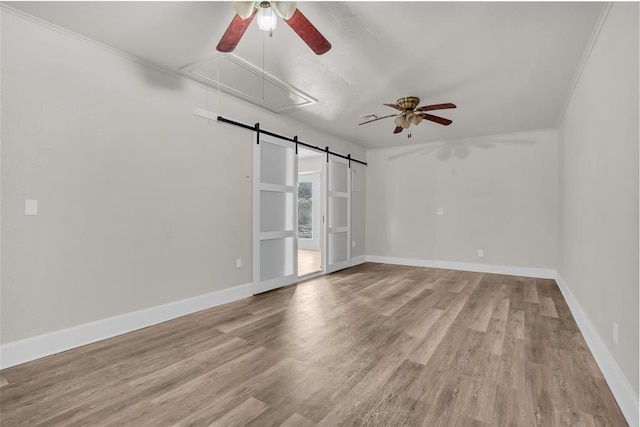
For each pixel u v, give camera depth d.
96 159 2.54
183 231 3.15
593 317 2.40
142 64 2.84
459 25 2.27
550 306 3.46
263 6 1.73
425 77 3.14
